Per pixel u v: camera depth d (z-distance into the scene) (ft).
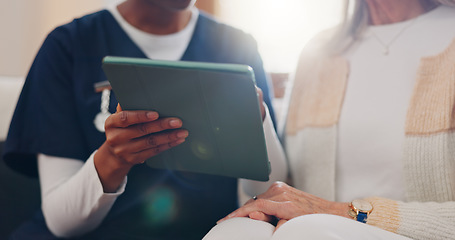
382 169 3.02
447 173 2.69
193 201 3.26
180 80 1.99
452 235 2.23
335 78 3.36
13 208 4.06
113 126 2.27
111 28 3.32
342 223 1.88
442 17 3.12
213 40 3.57
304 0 6.42
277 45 6.63
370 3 3.36
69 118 3.06
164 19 3.28
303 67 3.66
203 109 2.10
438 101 2.80
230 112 2.07
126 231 3.09
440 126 2.74
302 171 3.34
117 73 2.05
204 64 1.92
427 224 2.30
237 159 2.37
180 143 2.37
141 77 2.03
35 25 7.51
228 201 3.42
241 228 2.09
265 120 3.01
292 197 2.55
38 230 3.07
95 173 2.56
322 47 3.55
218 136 2.24
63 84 3.11
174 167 2.65
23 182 4.11
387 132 3.00
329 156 3.19
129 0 3.38
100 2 7.91
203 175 3.30
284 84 5.50
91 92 3.12
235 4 6.73
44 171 3.00
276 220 2.54
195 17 3.58
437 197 2.75
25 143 2.99
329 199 3.14
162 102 2.13
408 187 2.85
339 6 3.50
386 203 2.51
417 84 2.92
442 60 2.89
